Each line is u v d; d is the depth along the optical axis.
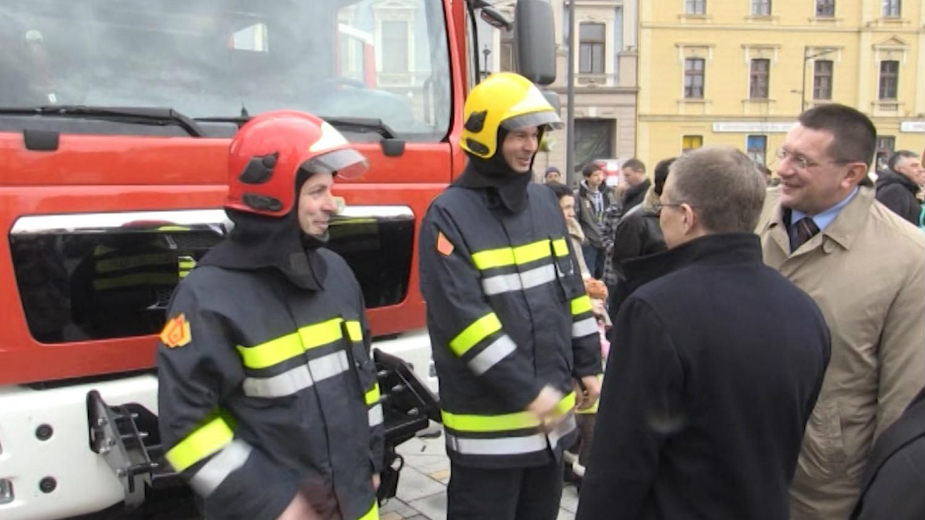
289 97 3.13
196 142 2.77
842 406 2.34
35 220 2.46
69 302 2.53
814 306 1.95
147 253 2.67
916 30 36.94
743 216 1.89
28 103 2.57
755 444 1.80
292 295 2.11
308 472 2.06
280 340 2.04
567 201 6.61
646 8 35.28
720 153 1.93
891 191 6.18
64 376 2.54
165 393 1.93
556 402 2.56
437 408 2.88
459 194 2.63
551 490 2.83
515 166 2.61
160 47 2.87
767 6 36.31
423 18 3.47
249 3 3.07
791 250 2.48
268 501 1.97
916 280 2.23
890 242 2.30
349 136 3.14
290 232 2.04
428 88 3.47
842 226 2.34
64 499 2.47
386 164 3.20
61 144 2.50
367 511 2.20
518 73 3.54
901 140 37.72
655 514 1.87
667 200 1.96
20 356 2.46
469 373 2.59
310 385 2.08
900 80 37.31
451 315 2.52
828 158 2.31
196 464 1.91
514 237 2.65
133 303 2.65
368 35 3.38
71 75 2.68
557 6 34.75
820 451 2.36
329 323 2.17
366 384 2.25
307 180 2.05
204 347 1.93
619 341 1.87
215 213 2.80
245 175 2.01
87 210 2.55
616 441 1.83
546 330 2.65
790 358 1.82
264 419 2.03
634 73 35.59
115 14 2.79
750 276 1.87
